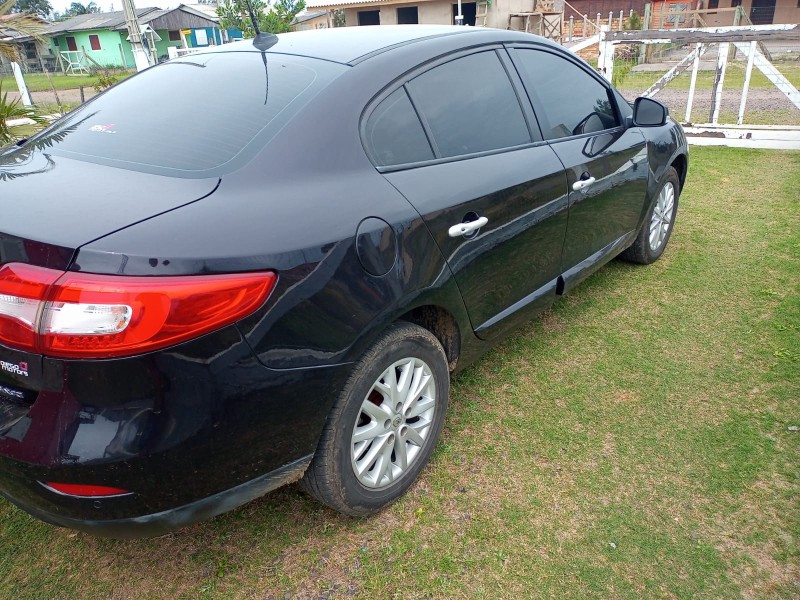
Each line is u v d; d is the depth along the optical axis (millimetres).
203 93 2420
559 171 3029
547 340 3631
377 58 2449
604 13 36156
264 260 1752
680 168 4723
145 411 1632
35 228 1651
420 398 2469
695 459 2645
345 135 2176
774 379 3188
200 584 2117
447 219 2367
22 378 1679
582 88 3525
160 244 1630
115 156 2143
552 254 3139
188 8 44156
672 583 2084
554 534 2281
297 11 17297
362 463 2236
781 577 2102
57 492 1677
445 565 2164
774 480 2516
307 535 2307
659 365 3348
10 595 2078
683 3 31719
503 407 3016
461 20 22406
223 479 1821
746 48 8352
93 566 2191
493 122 2814
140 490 1685
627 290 4246
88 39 44562
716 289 4219
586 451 2707
